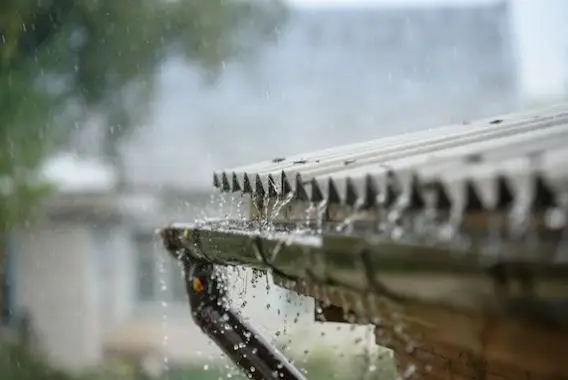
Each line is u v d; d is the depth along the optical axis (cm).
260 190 304
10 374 1689
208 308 392
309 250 202
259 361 377
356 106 2305
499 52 2303
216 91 2141
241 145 2152
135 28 1706
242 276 378
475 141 255
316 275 208
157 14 1727
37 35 1644
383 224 171
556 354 155
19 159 1580
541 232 131
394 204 167
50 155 1686
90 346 1855
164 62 1798
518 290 136
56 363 1789
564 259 125
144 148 2017
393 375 361
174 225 430
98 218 1900
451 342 196
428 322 186
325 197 214
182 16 1744
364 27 2430
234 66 2036
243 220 345
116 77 1745
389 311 194
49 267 1845
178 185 1973
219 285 395
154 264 1914
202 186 1978
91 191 1895
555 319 142
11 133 1579
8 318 1764
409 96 2314
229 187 364
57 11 1630
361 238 172
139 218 1928
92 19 1662
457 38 2359
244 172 335
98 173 1947
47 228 1836
